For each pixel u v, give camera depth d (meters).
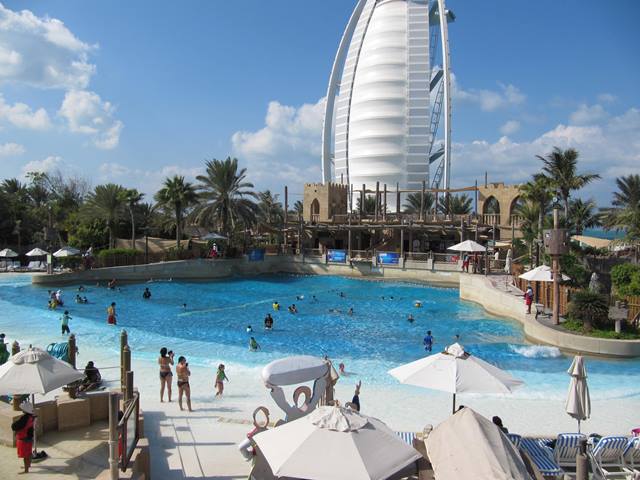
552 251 28.22
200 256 60.53
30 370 11.30
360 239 72.94
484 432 7.95
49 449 11.32
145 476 10.34
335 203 86.31
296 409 10.96
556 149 47.22
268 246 67.44
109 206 65.31
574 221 63.47
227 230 66.69
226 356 23.80
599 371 21.88
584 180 46.56
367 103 158.12
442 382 11.32
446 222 60.53
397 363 23.09
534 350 24.88
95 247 63.72
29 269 55.59
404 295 47.66
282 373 10.69
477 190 73.75
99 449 11.30
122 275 53.06
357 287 52.88
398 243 74.00
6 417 11.88
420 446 9.90
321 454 7.34
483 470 7.30
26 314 34.12
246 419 14.91
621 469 11.84
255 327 32.47
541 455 11.45
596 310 26.00
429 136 155.12
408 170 155.50
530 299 31.69
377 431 7.93
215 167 65.25
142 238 68.62
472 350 25.80
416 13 157.25
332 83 153.00
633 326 26.12
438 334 30.77
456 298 46.06
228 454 12.25
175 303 41.69
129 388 11.44
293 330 31.72
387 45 157.00
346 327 32.84
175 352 24.36
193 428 14.09
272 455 7.52
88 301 41.47
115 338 27.11
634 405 17.42
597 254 48.47
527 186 48.00
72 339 17.53
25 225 70.94
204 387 18.56
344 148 166.38
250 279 59.12
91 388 17.05
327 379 12.46
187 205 62.16
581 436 11.86
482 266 51.56
